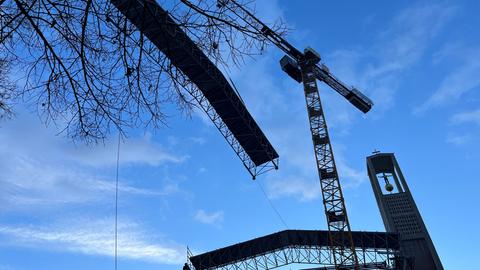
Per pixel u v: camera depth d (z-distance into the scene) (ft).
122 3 17.40
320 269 295.48
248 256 289.33
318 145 271.08
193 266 299.99
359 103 302.66
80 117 19.13
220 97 243.60
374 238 270.67
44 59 18.19
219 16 18.43
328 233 276.00
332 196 257.75
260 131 270.67
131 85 19.13
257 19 18.88
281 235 285.43
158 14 17.74
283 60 303.48
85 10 17.19
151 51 18.89
